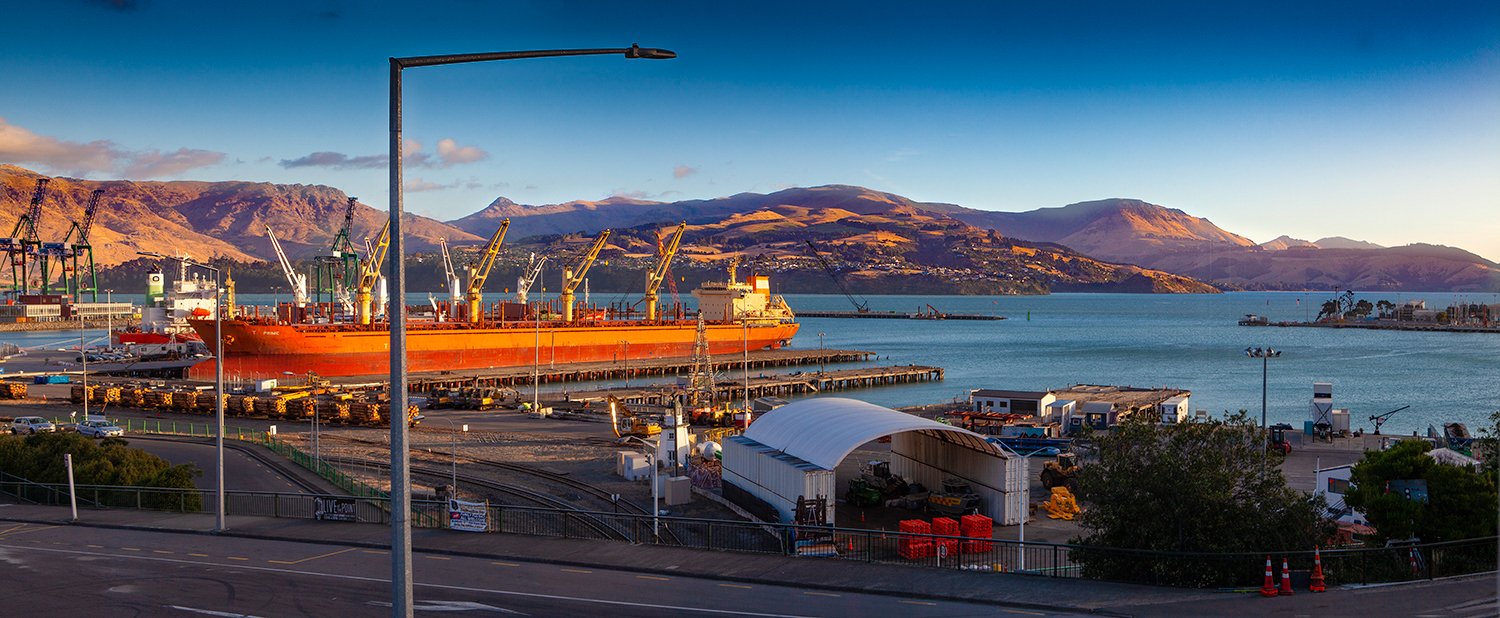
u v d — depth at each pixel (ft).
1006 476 190.08
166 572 130.82
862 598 117.50
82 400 440.45
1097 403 369.91
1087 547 125.18
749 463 205.36
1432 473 144.15
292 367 595.47
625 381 615.98
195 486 231.71
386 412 377.71
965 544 158.10
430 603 115.44
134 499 185.37
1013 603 113.80
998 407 388.78
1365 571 123.44
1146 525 129.08
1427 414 481.87
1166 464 130.11
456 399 428.56
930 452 220.84
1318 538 133.69
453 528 154.30
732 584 124.26
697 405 437.17
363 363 615.57
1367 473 152.87
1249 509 130.62
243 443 309.83
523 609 112.78
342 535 151.43
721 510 215.10
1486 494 140.46
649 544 143.84
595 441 326.03
